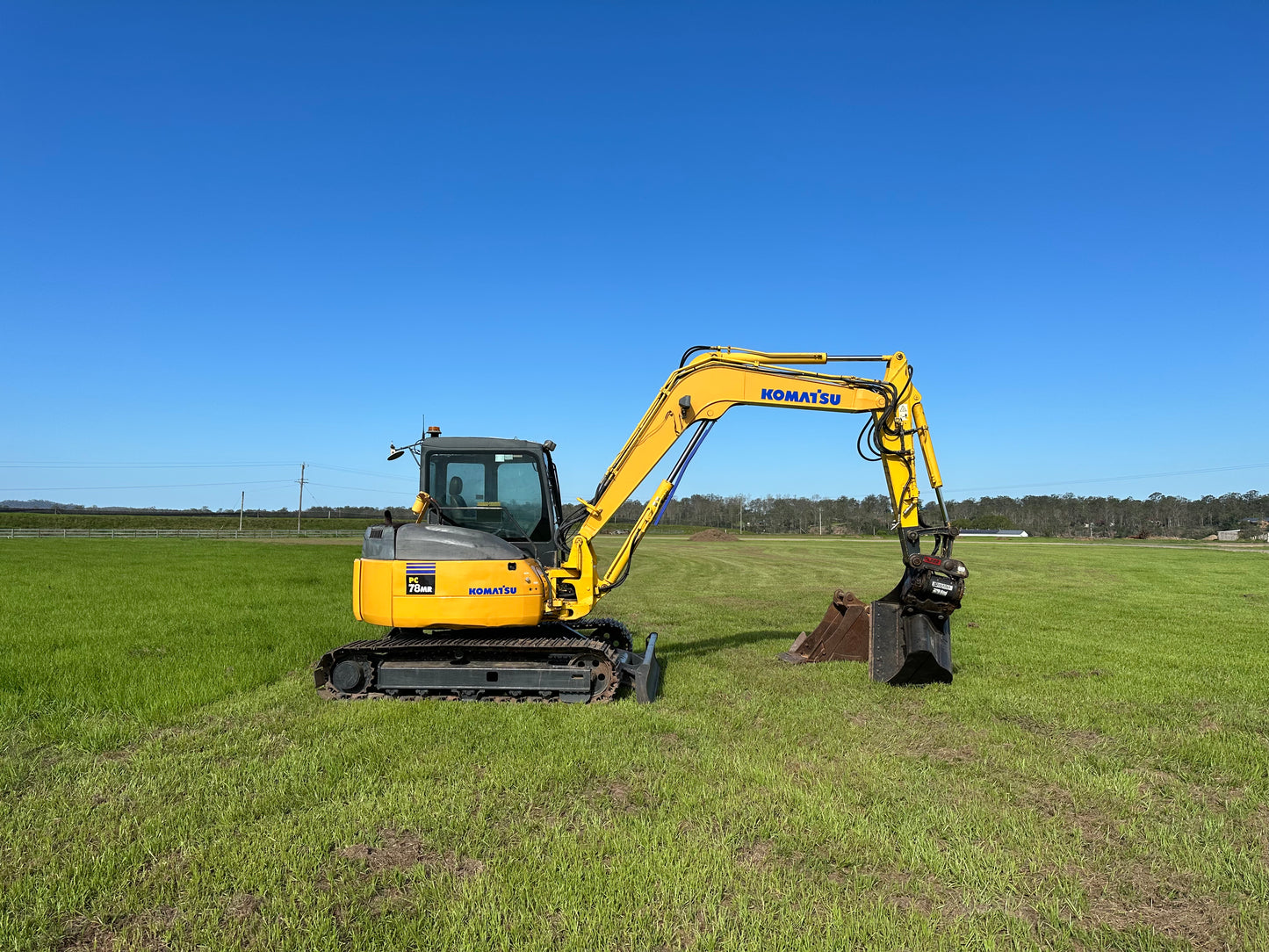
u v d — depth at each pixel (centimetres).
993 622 1395
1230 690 823
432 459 844
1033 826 461
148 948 329
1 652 974
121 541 5219
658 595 1920
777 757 588
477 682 756
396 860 414
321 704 741
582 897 369
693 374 880
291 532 8031
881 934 339
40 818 465
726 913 359
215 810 473
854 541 6088
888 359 895
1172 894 387
